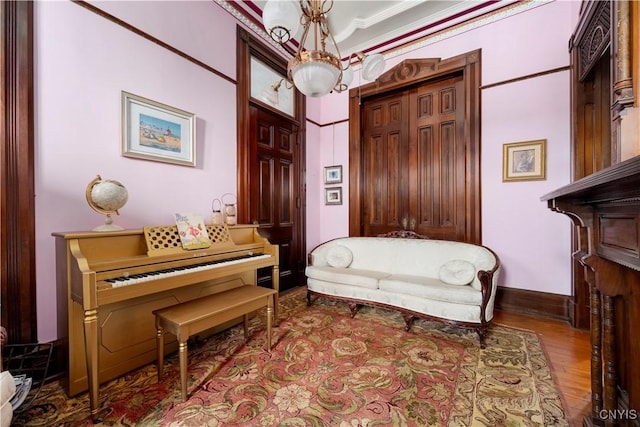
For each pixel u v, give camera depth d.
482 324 2.22
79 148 1.90
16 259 1.66
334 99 4.33
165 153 2.40
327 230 4.41
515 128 2.97
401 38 3.64
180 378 1.74
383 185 3.98
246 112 3.18
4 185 1.63
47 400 1.59
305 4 2.23
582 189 0.86
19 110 1.66
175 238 2.09
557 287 2.79
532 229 2.89
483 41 3.15
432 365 1.92
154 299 2.05
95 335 1.48
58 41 1.81
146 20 2.28
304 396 1.60
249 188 3.20
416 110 3.71
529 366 1.90
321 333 2.45
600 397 1.28
